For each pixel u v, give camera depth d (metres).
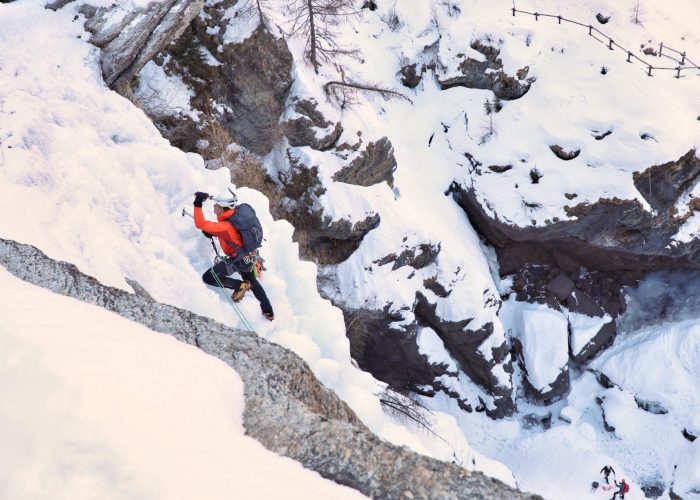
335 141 17.47
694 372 21.75
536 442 20.86
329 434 3.54
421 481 3.28
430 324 20.28
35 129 6.93
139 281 6.39
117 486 2.67
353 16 25.84
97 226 6.43
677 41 25.64
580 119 22.14
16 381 3.14
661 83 22.83
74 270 4.88
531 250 22.83
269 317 7.65
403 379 20.53
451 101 24.34
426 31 25.50
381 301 18.41
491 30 24.41
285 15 17.59
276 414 3.72
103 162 7.25
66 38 9.28
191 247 7.74
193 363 3.91
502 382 20.70
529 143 22.33
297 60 16.88
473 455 15.86
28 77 8.09
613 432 21.09
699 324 22.30
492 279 22.70
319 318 9.02
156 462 2.84
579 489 19.66
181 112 15.62
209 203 8.36
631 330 23.02
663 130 21.23
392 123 24.47
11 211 5.71
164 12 10.18
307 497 2.97
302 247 17.64
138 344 3.87
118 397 3.19
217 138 15.98
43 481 2.66
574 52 23.69
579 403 21.92
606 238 21.50
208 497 2.75
